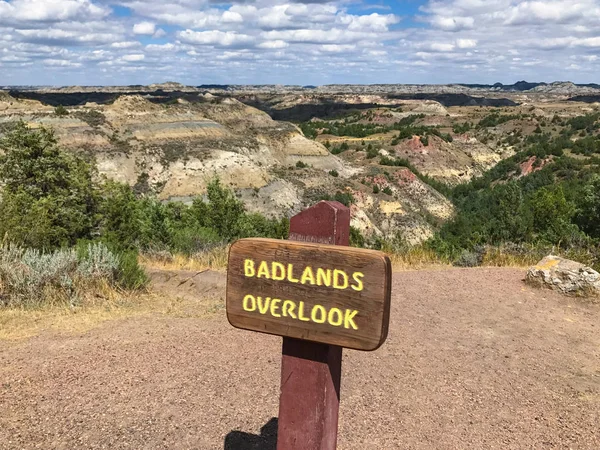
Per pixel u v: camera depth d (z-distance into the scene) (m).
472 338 5.53
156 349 4.82
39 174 14.73
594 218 15.99
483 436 3.59
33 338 4.96
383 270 1.95
